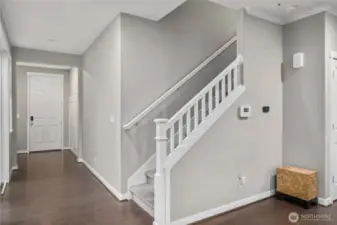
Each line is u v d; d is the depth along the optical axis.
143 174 3.62
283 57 3.77
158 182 2.65
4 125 4.20
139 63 3.58
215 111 3.10
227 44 4.42
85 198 3.51
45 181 4.31
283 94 3.77
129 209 3.12
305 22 3.49
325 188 3.27
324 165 3.28
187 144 2.83
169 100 3.88
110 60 3.82
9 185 4.07
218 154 3.08
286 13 3.47
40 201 3.38
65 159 6.15
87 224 2.71
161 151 2.67
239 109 3.28
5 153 4.17
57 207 3.18
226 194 3.14
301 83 3.54
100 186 4.05
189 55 4.10
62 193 3.71
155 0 3.03
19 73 6.97
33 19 3.57
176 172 2.72
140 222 2.76
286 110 3.73
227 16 4.57
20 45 4.95
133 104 3.54
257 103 3.49
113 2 3.06
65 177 4.57
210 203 2.98
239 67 3.35
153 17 3.58
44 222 2.76
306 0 3.06
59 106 7.55
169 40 3.88
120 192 3.46
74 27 3.96
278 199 3.51
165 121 2.68
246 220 2.84
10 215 2.94
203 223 2.78
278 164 3.73
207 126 2.99
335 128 3.39
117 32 3.51
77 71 6.02
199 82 4.21
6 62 4.29
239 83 3.36
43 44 4.89
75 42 4.77
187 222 2.77
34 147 7.22
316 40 3.36
